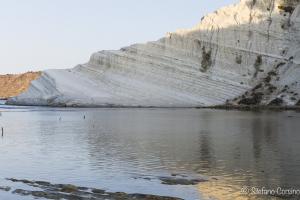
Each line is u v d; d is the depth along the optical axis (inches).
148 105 4889.3
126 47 5472.4
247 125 2420.0
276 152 1400.1
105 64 5393.7
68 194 896.3
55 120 2957.7
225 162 1233.4
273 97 4714.6
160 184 979.9
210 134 1979.6
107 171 1128.8
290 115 3262.8
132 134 2011.6
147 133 2052.2
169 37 5442.9
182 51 5369.1
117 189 944.3
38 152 1449.3
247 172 1087.0
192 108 4613.7
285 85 4800.7
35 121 2878.9
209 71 5206.7
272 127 2271.2
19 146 1601.9
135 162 1253.7
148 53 5364.2
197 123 2605.8
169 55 5344.5
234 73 5162.4
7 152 1451.8
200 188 936.3
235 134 1963.6
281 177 1024.9
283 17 5433.1
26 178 1052.5
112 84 5152.6
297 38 5260.8
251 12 5521.7
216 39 5354.3
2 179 1039.6
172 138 1833.2
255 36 5329.7
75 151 1470.2
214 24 5433.1
